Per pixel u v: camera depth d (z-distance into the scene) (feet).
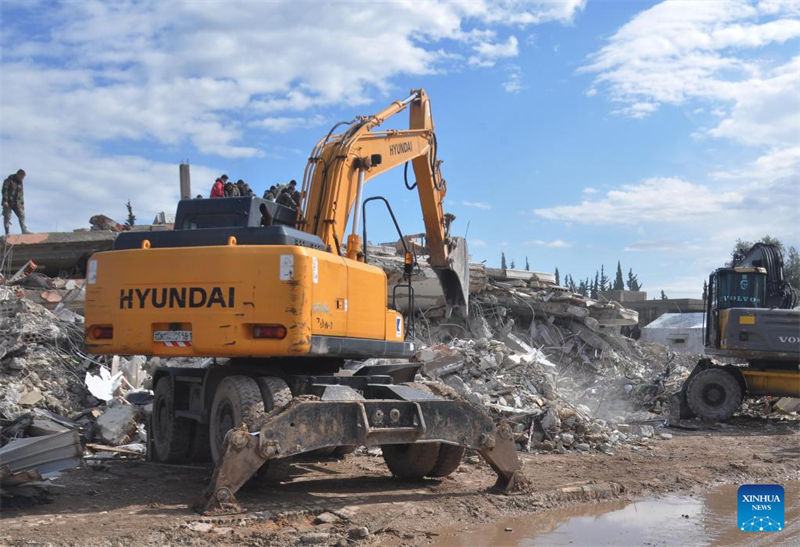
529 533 22.49
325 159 31.07
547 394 48.21
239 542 20.06
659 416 56.95
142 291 26.02
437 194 42.19
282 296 24.38
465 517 23.94
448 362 47.83
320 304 25.27
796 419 57.06
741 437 47.80
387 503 24.97
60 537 19.69
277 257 24.63
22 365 38.22
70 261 56.54
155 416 32.45
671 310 154.92
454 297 44.98
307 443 23.27
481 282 70.49
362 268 28.48
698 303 153.79
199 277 25.21
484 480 29.76
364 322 28.25
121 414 35.01
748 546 21.80
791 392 54.80
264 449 22.66
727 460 37.50
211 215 28.22
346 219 31.40
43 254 56.29
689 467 34.86
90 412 36.65
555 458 36.52
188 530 20.70
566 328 76.54
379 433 24.44
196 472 29.73
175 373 31.68
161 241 26.94
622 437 43.27
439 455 28.68
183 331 25.35
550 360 71.46
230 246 25.11
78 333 43.04
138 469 29.94
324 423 23.62
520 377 49.37
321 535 20.61
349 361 33.60
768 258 59.77
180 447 31.04
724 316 56.54
